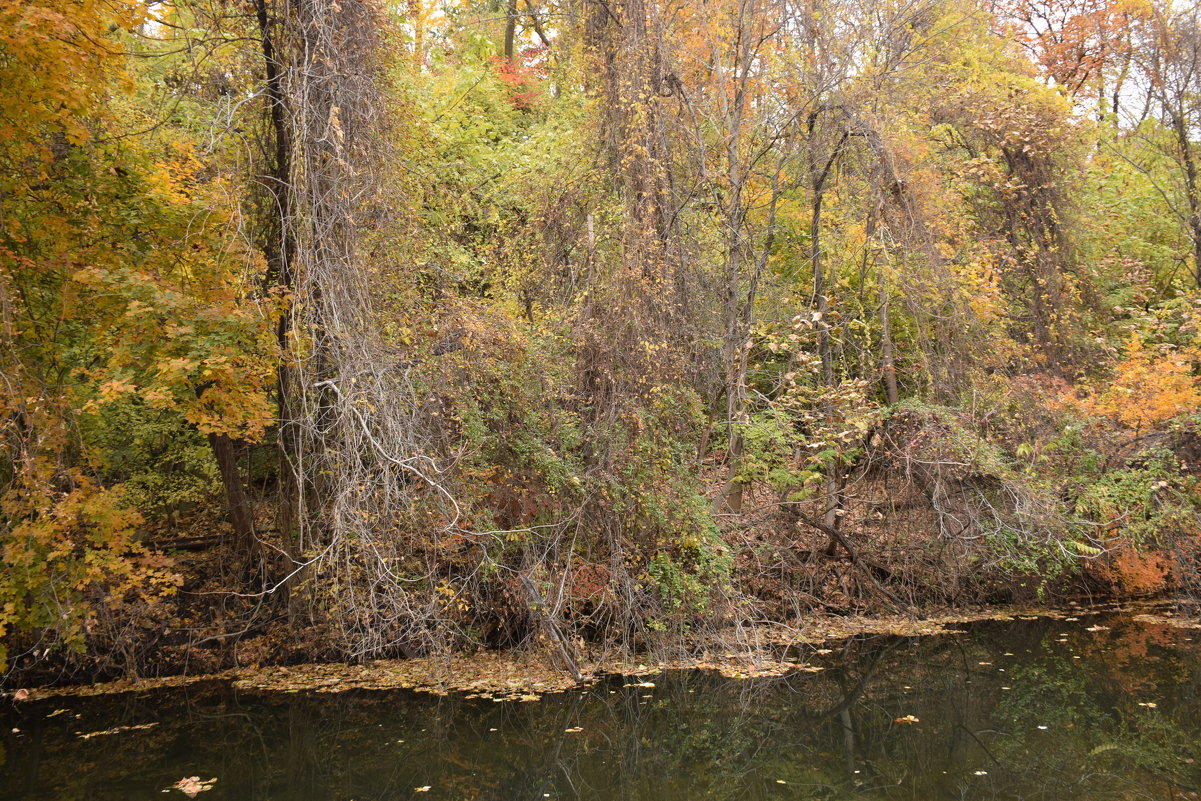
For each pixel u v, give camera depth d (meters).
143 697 8.37
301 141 7.36
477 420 8.32
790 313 11.06
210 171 8.11
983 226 13.21
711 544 9.26
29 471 7.14
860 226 11.10
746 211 10.71
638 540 9.16
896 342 12.54
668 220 9.63
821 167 10.91
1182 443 11.31
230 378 7.72
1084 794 6.10
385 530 7.50
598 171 9.70
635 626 9.16
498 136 15.20
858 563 11.09
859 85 10.52
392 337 7.91
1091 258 14.91
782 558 10.62
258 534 9.97
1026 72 15.01
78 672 8.74
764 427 9.81
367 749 7.08
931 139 12.74
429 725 7.57
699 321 9.94
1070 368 12.98
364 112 7.55
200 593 9.19
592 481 8.67
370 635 8.59
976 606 11.53
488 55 15.90
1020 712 7.88
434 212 10.30
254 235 8.23
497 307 9.44
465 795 6.23
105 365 8.90
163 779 6.50
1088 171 15.63
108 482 9.96
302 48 7.57
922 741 7.26
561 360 9.05
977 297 11.02
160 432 10.19
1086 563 11.70
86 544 8.07
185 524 10.88
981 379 10.84
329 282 7.05
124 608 8.94
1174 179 17.36
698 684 8.66
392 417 7.17
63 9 6.57
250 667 9.02
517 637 9.33
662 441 9.14
